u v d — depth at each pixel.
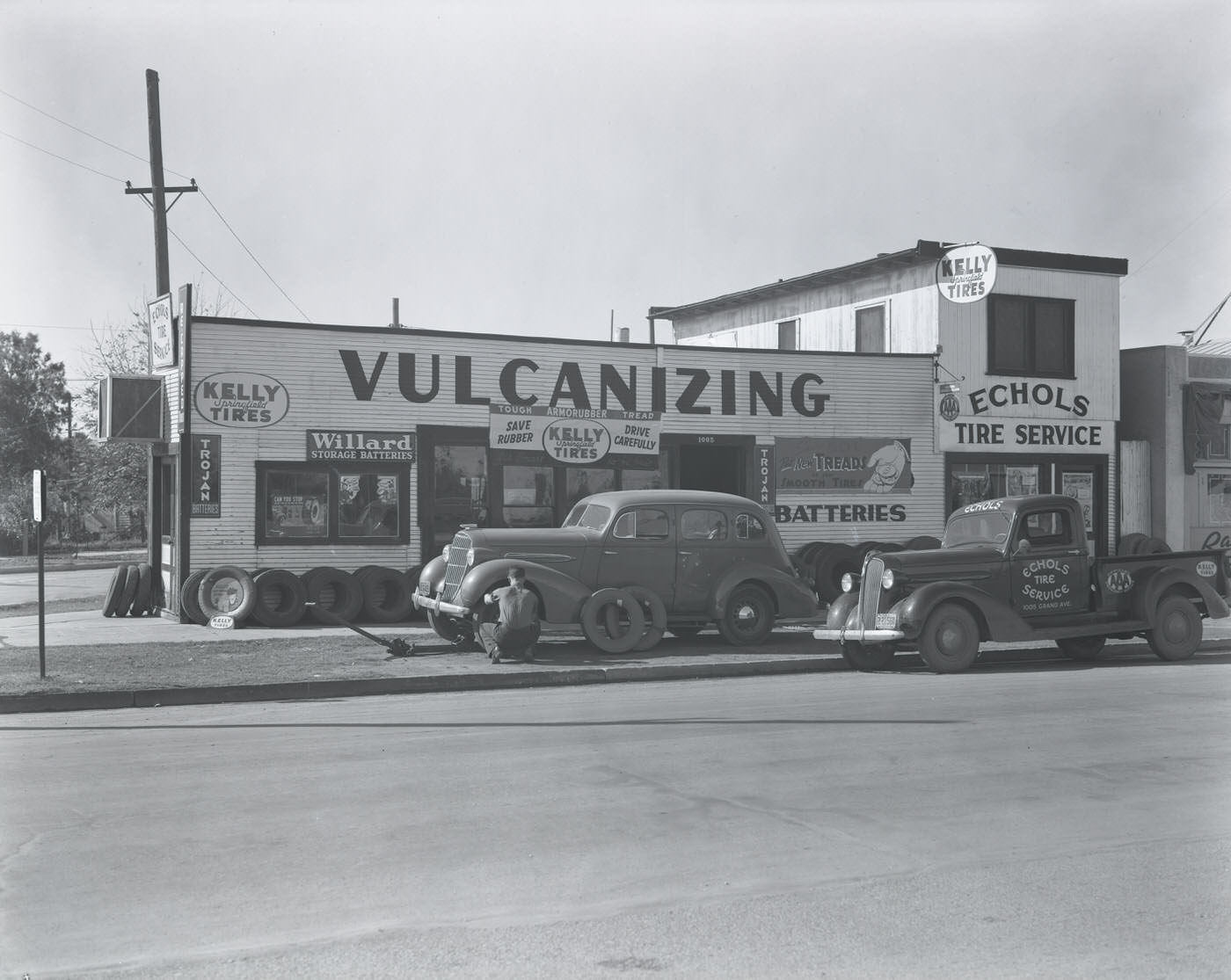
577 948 5.07
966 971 4.84
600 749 9.37
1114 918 5.46
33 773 8.54
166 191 23.88
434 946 5.10
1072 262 25.86
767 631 16.84
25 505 53.50
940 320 24.78
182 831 6.91
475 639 16.02
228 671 13.42
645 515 16.38
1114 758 8.99
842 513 24.03
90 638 16.97
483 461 21.41
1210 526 27.28
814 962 4.93
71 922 5.40
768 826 7.01
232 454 19.56
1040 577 15.23
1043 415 25.72
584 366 22.06
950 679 14.06
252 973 4.81
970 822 7.12
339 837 6.79
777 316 29.97
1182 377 26.98
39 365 65.62
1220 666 15.26
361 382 20.44
